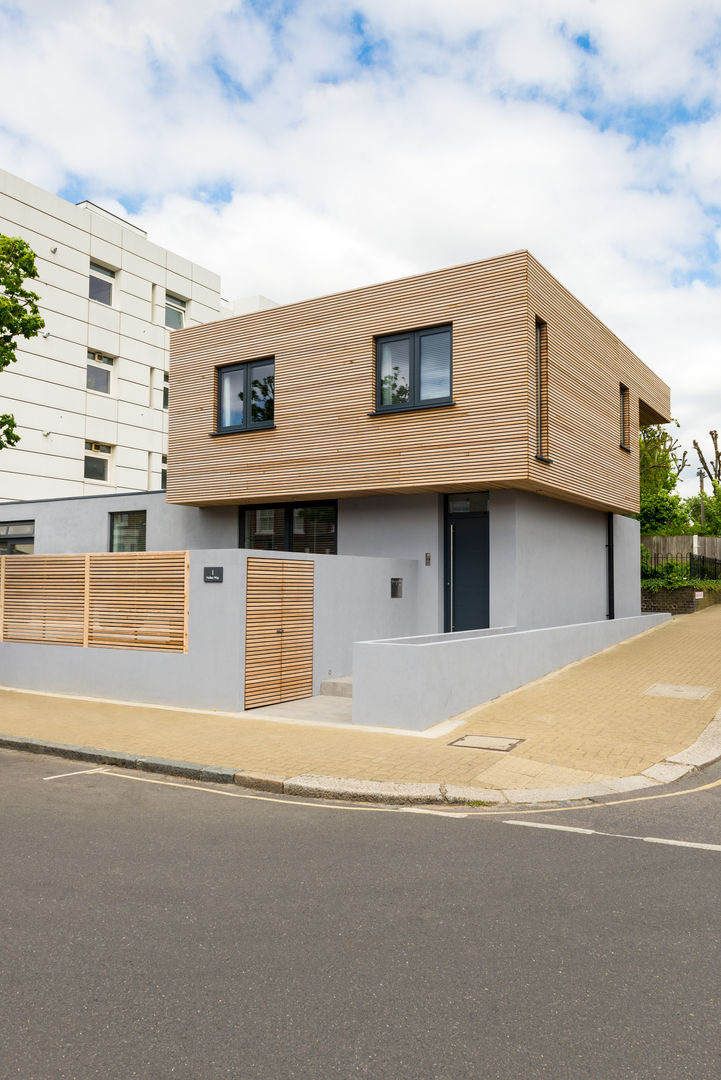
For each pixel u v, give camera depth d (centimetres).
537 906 445
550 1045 306
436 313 1405
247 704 1126
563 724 966
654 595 2294
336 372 1512
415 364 1434
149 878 495
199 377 1697
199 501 1689
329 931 412
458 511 1537
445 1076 286
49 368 3450
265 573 1170
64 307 3519
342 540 1628
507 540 1466
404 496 1556
